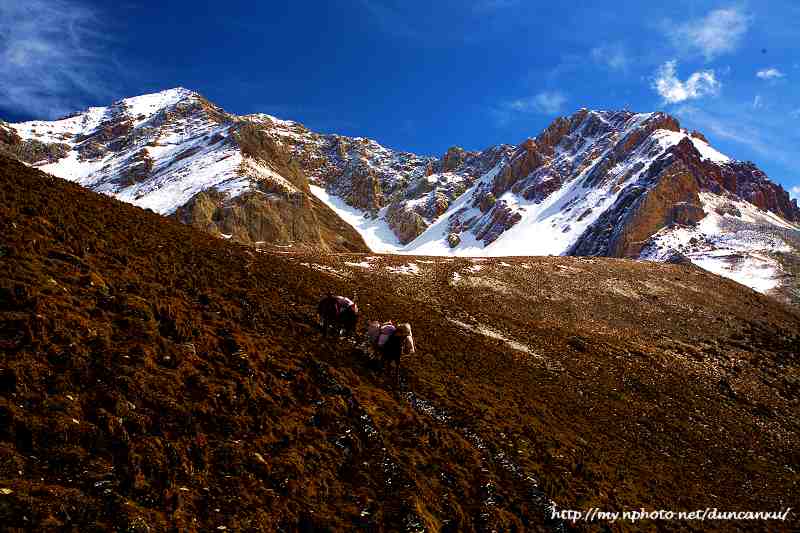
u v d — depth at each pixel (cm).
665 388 3438
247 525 874
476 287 5681
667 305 6234
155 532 774
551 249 19662
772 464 2675
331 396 1416
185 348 1278
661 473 2089
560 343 3881
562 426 2172
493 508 1240
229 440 1062
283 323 1866
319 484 1073
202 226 13250
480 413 1817
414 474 1226
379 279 5216
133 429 961
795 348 5519
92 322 1179
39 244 1434
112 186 19638
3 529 660
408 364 2088
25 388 900
